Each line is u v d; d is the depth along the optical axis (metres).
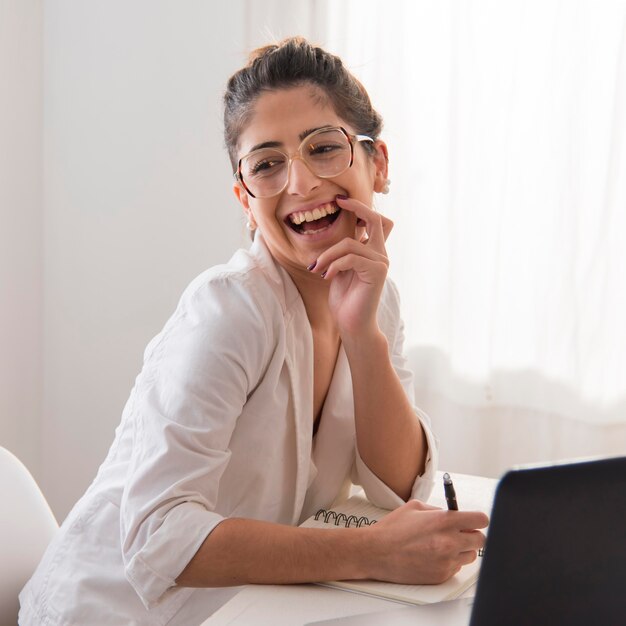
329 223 1.36
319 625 0.98
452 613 1.02
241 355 1.22
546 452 2.70
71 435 3.02
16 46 2.78
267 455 1.30
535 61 2.63
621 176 2.57
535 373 2.71
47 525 1.49
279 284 1.32
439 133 2.76
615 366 2.61
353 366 1.39
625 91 2.53
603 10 2.55
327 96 1.31
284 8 2.79
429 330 2.81
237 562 1.11
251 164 1.31
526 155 2.66
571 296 2.62
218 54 2.81
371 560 1.11
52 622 1.26
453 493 1.15
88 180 2.94
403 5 2.75
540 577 0.79
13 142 2.80
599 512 0.78
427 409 2.84
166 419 1.18
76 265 2.97
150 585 1.13
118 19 2.88
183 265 2.90
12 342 2.86
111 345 2.97
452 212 2.73
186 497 1.16
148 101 2.89
